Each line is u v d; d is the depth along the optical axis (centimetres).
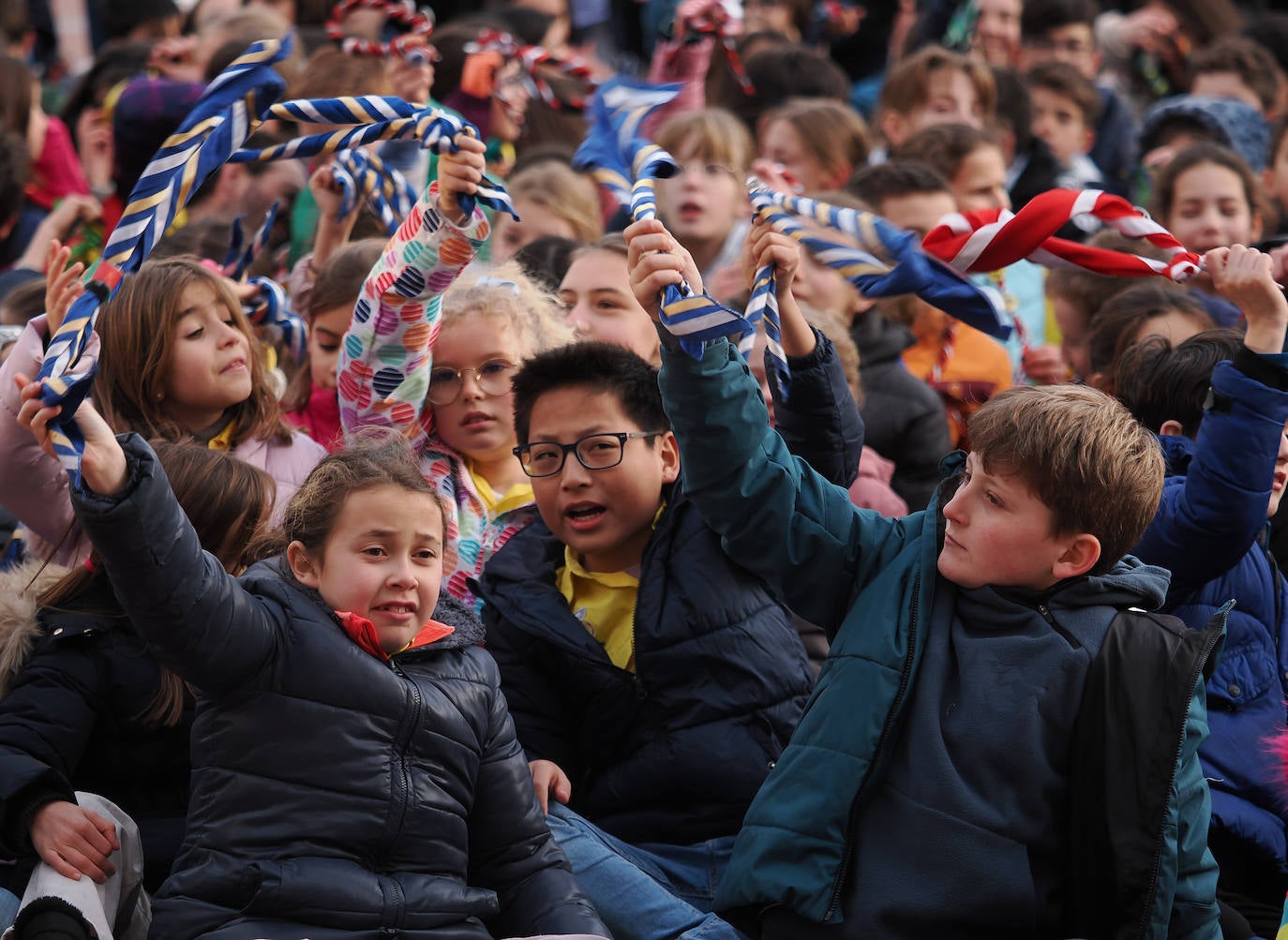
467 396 667
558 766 580
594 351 587
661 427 590
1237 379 546
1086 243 940
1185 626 495
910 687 487
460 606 537
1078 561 491
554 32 1392
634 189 502
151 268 632
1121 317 762
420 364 647
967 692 483
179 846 529
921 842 474
